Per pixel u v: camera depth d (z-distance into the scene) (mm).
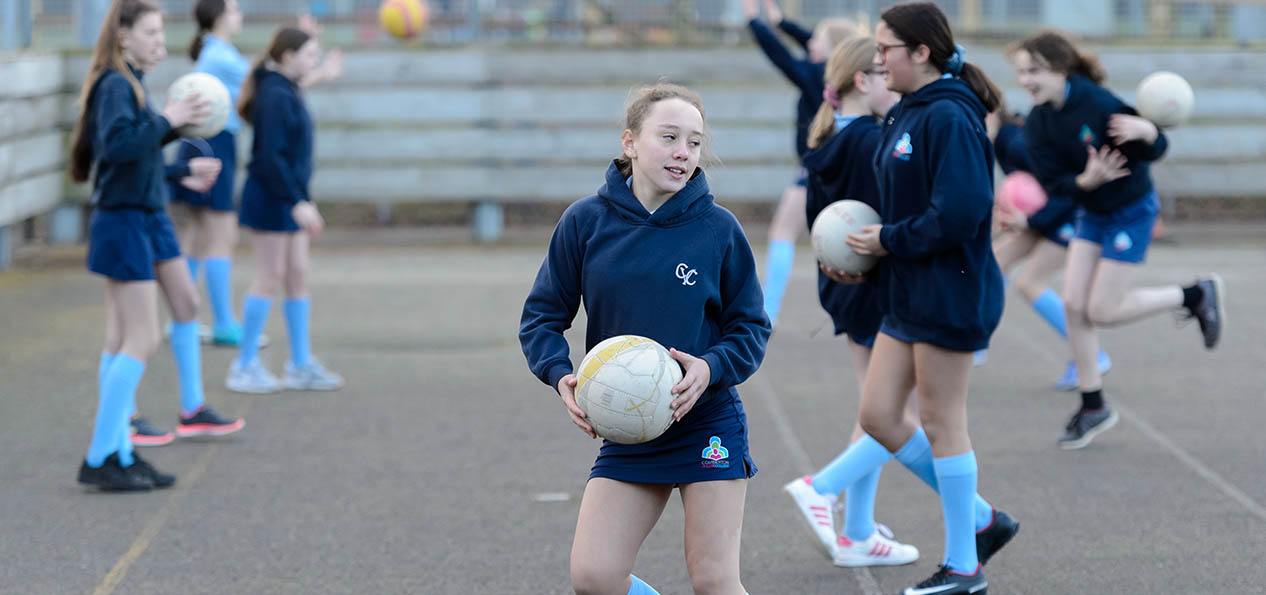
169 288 20906
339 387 25250
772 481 19734
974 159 13836
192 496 18875
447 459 20781
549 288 12203
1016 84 42375
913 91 14516
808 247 41406
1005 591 15359
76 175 19000
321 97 40938
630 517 11688
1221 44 42281
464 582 15672
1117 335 30000
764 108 41656
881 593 15391
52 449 21094
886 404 14930
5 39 37094
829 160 16047
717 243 11852
